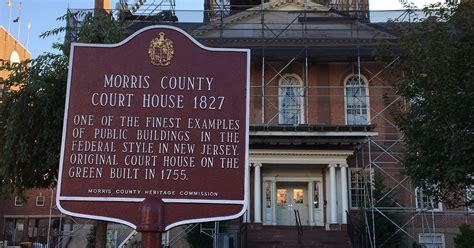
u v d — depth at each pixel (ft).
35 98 36.88
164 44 25.31
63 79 37.27
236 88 25.04
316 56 85.66
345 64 87.71
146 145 24.18
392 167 81.51
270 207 82.43
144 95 24.80
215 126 24.56
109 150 24.08
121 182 23.63
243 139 24.44
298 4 91.50
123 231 77.82
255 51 84.84
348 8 106.01
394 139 82.69
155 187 23.61
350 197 81.56
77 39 41.06
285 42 84.12
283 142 77.41
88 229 80.18
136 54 25.29
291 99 87.35
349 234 71.61
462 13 37.29
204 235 71.20
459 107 34.19
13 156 36.99
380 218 72.38
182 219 23.24
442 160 36.11
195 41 25.45
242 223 69.77
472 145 32.68
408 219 78.33
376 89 85.61
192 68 25.18
